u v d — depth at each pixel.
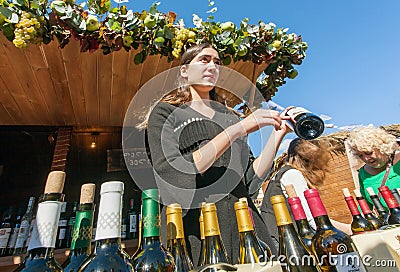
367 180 1.51
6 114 1.91
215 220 0.48
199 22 1.40
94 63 1.48
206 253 0.51
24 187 2.22
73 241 0.50
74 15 1.16
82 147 2.35
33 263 0.40
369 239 0.54
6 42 1.26
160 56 1.44
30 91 1.68
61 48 1.22
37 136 2.20
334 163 3.03
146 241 0.49
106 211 0.39
